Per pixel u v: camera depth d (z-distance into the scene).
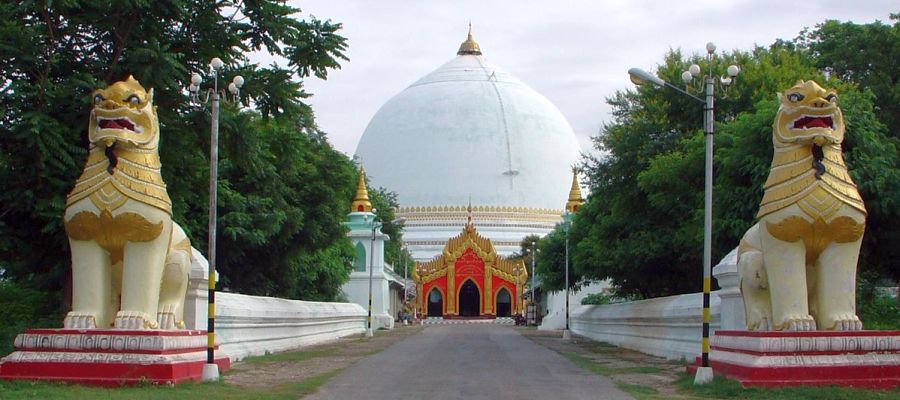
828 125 17.72
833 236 17.81
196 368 19.38
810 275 18.59
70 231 18.03
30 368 17.45
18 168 23.33
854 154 26.92
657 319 30.58
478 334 52.41
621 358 29.08
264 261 39.59
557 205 104.12
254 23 26.59
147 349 17.62
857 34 41.38
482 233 100.50
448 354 31.09
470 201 101.44
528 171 103.94
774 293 18.14
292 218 37.97
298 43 26.50
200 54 26.39
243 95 26.80
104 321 18.27
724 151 29.48
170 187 26.03
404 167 104.50
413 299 93.69
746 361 17.86
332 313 44.19
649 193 33.94
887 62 40.09
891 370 17.58
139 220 17.73
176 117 25.77
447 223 101.50
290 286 43.03
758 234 19.03
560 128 109.69
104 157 17.84
